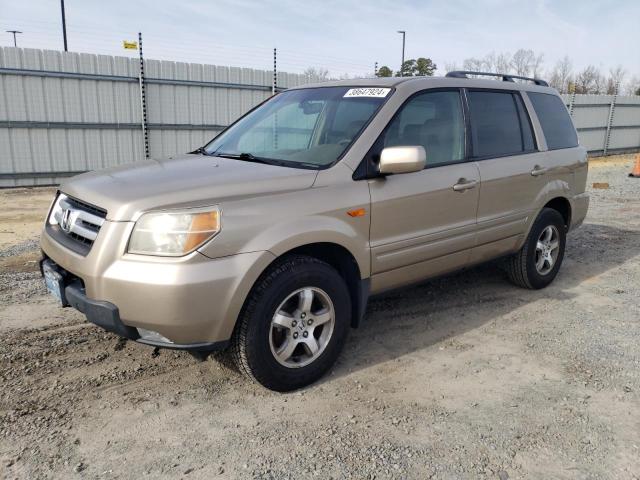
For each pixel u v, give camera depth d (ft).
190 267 8.97
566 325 14.25
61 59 38.68
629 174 52.54
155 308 8.94
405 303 15.66
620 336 13.60
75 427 9.29
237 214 9.50
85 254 9.53
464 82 14.14
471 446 9.00
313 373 10.81
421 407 10.19
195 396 10.39
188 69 43.98
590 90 148.05
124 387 10.63
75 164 40.86
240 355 10.00
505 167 14.46
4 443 8.78
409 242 12.16
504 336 13.51
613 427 9.63
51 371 11.12
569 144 17.47
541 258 16.69
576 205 17.72
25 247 21.74
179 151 45.19
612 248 22.65
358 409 10.11
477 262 14.49
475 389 10.89
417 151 10.77
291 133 13.05
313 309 10.93
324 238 10.44
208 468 8.35
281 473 8.27
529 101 16.15
